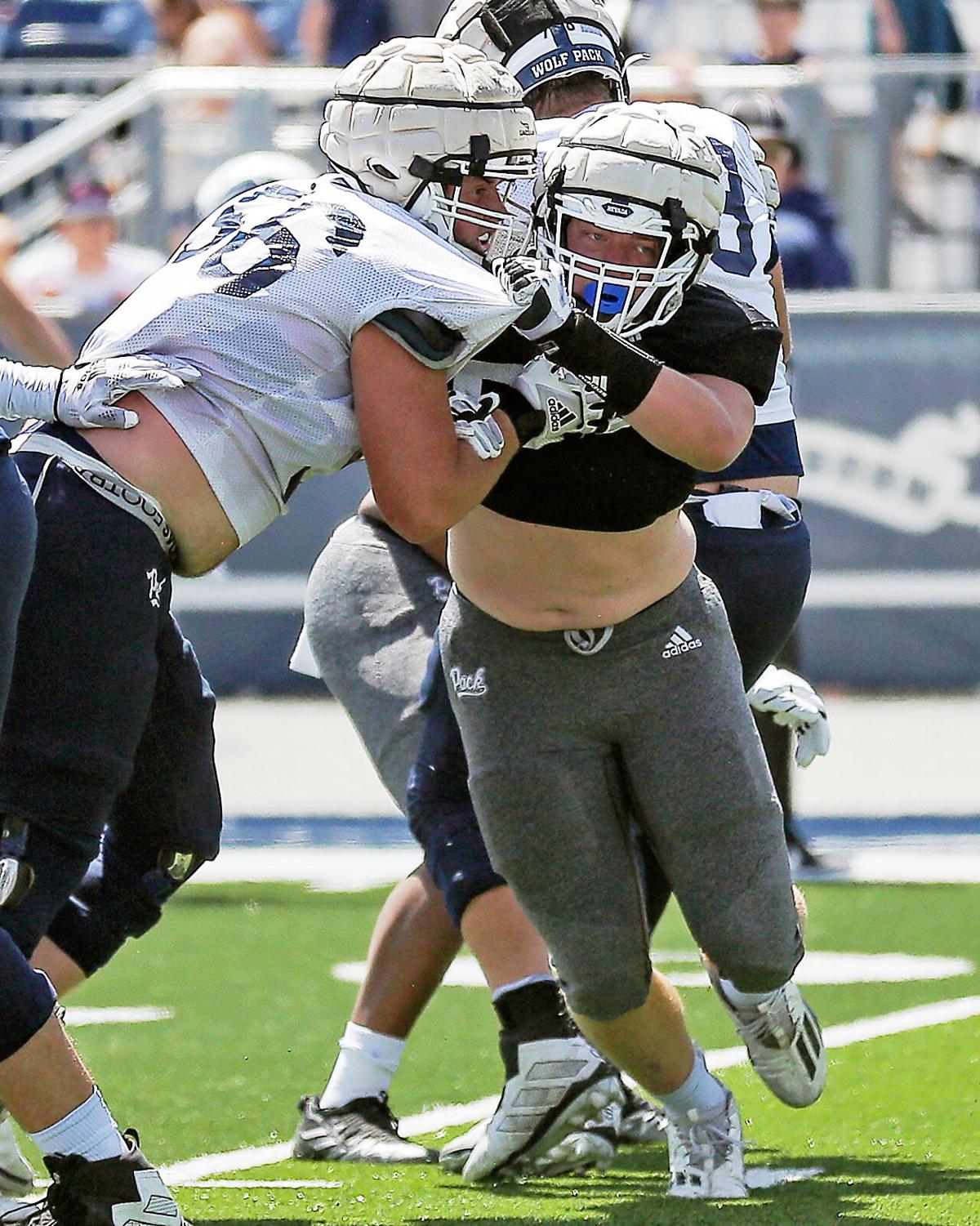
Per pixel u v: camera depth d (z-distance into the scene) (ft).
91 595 38.32
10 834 38.50
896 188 113.60
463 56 39.17
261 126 112.88
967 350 113.91
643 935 42.75
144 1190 37.42
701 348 39.42
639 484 39.96
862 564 115.85
